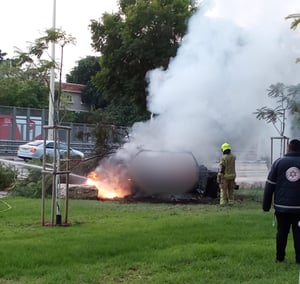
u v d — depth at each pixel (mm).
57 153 11406
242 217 11680
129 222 10805
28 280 6422
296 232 7539
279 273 7000
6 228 10086
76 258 7500
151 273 6883
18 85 51219
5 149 35000
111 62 26609
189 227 10156
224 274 6844
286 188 7496
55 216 10766
